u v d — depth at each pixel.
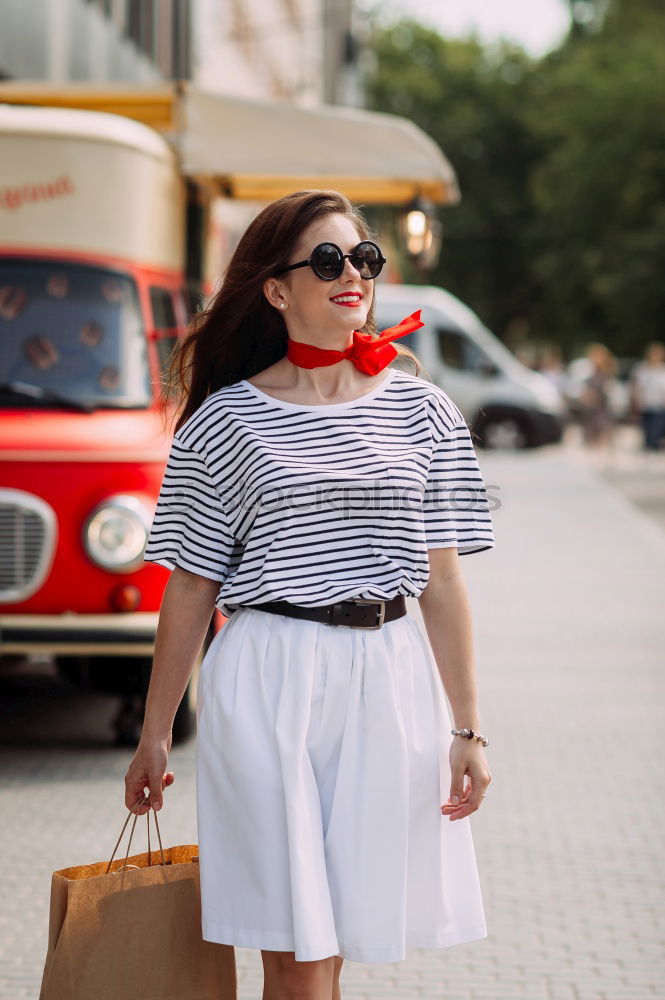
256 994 4.61
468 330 28.19
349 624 3.12
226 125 9.45
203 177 9.50
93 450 7.07
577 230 46.44
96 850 5.95
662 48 46.50
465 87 60.00
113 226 8.00
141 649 7.01
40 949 4.92
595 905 5.40
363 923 3.08
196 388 3.47
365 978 4.77
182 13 24.23
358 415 3.21
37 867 5.74
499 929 5.18
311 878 3.04
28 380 7.65
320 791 3.13
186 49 24.36
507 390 28.23
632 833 6.27
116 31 20.36
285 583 3.09
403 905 3.10
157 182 8.41
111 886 3.16
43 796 6.72
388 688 3.11
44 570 7.04
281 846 3.07
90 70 18.66
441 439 3.25
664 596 12.77
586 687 9.16
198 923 3.20
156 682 3.26
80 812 6.48
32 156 7.93
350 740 3.10
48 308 7.82
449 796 3.22
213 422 3.20
